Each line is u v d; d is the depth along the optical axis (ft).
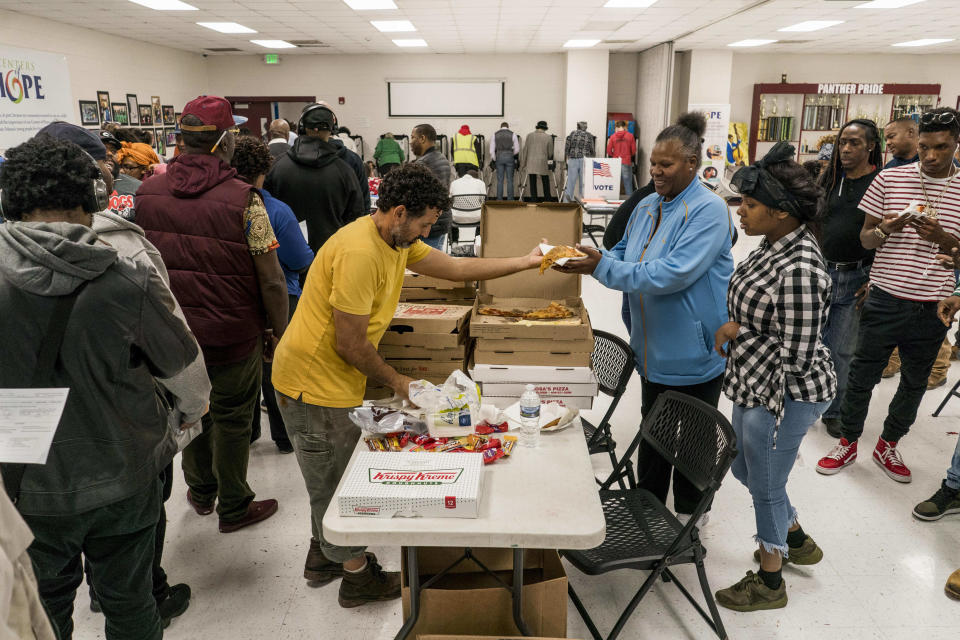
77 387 4.67
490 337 6.57
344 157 12.09
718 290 7.39
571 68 43.55
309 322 6.34
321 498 6.96
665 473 8.42
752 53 45.80
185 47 40.22
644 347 7.93
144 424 5.14
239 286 7.80
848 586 7.83
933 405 12.83
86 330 4.58
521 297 8.03
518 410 6.52
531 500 5.04
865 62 46.09
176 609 7.37
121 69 35.06
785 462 6.96
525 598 5.58
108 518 5.07
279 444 11.11
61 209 4.61
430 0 26.03
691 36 36.50
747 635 7.08
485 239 7.98
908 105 45.57
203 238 7.56
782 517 7.19
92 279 4.59
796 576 8.02
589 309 19.88
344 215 11.59
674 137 7.00
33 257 4.36
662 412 7.35
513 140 41.06
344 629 7.24
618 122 40.96
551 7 27.48
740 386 6.90
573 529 4.65
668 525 6.96
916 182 9.29
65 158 4.58
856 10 28.27
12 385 4.53
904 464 10.43
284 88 45.70
